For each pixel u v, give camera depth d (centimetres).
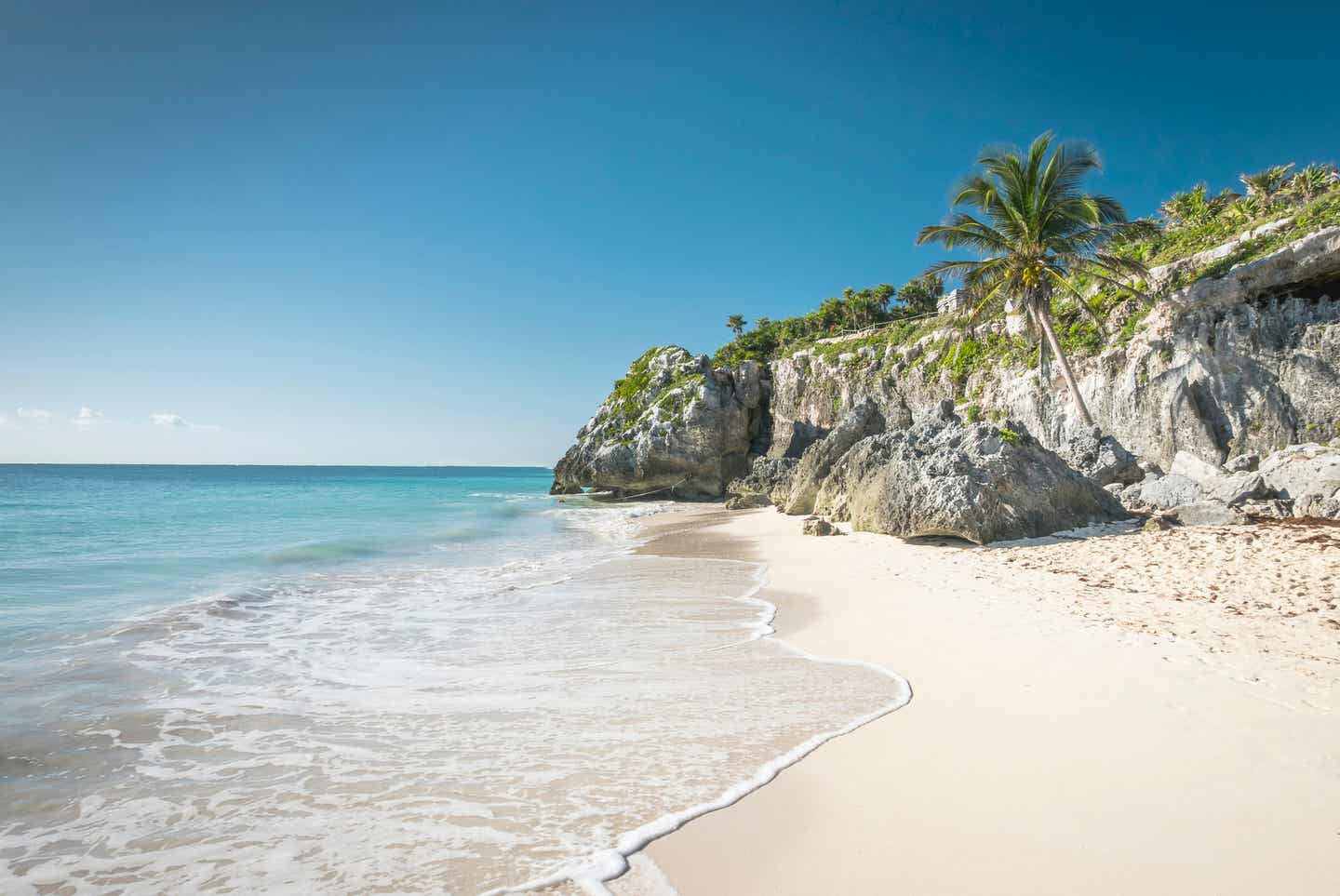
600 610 1047
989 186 2981
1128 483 2378
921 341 4250
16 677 722
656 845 387
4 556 1661
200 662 782
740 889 342
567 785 465
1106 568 1184
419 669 748
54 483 7362
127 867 377
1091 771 450
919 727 546
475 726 578
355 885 356
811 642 834
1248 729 498
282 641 873
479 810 432
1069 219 2870
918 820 404
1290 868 336
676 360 5547
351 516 3100
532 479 12744
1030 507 1664
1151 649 702
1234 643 703
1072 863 351
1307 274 2544
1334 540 1295
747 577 1347
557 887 348
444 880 358
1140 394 2870
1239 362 2639
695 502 4712
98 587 1273
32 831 416
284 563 1609
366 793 460
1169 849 358
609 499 5072
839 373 4703
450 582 1337
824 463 2811
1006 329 3709
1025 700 589
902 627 873
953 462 1705
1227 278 2705
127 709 627
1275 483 1955
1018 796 424
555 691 664
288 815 431
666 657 781
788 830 399
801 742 526
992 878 342
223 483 7950
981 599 1002
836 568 1384
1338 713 517
